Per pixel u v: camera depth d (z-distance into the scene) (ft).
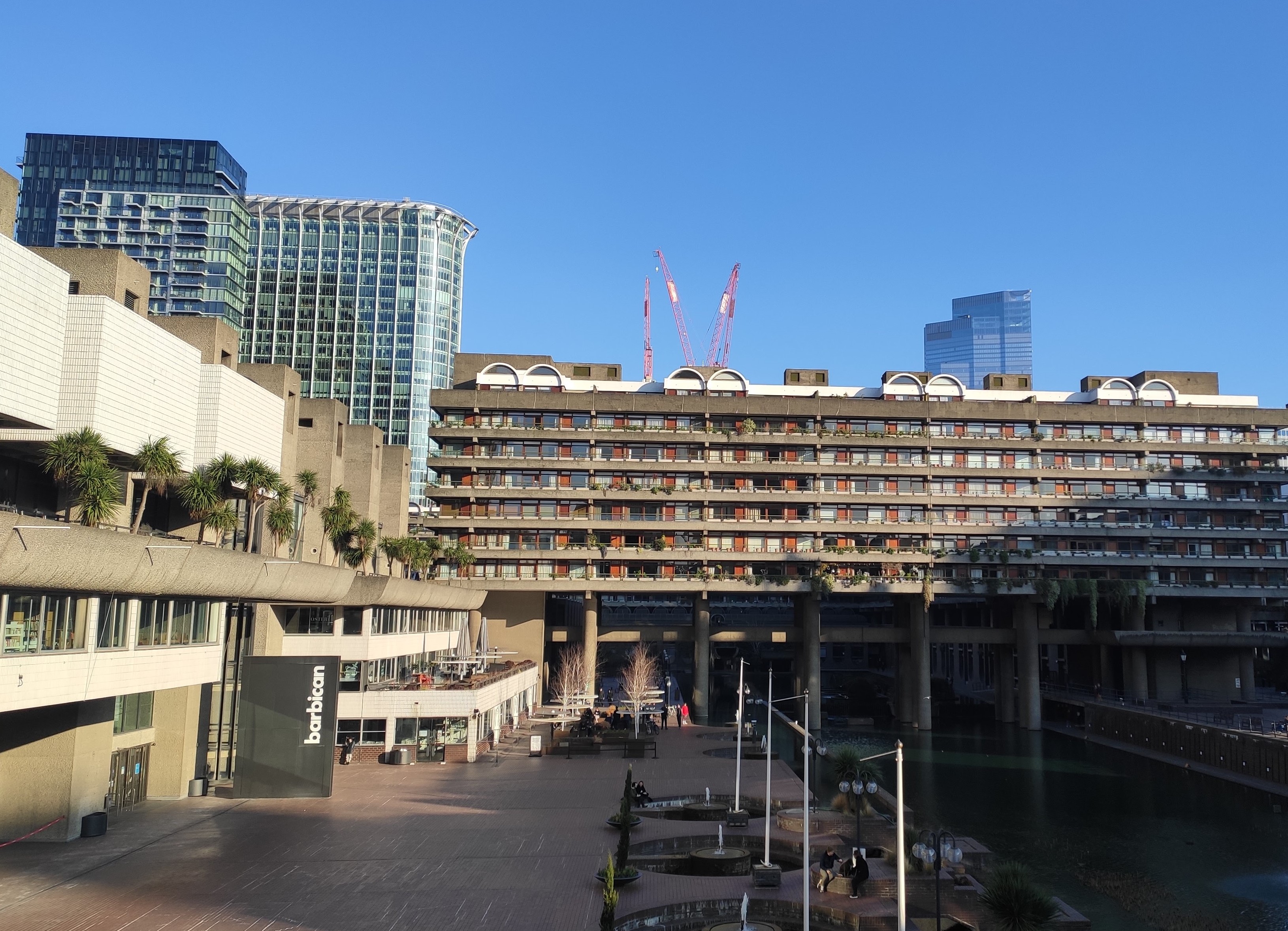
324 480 225.56
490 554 318.86
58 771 138.00
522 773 204.44
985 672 463.83
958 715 374.22
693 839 146.30
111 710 147.95
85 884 116.47
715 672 517.96
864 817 155.43
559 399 325.21
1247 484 339.77
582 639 345.31
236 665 193.16
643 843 141.79
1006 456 336.08
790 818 156.97
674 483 325.21
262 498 170.30
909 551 326.44
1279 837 173.06
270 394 188.44
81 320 132.16
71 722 138.62
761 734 293.64
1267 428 344.49
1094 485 337.52
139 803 165.17
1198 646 339.57
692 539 325.01
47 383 127.13
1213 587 335.06
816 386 350.84
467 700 218.59
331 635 215.72
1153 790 217.77
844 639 337.93
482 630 305.53
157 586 130.31
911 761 257.75
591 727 260.62
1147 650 347.77
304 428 226.79
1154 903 133.18
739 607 502.38
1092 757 268.00
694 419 331.36
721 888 122.72
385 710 216.54
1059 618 374.02
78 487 119.96
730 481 327.47
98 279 142.92
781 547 325.21
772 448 330.75
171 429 153.48
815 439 328.70
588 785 190.19
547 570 322.14
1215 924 124.16
